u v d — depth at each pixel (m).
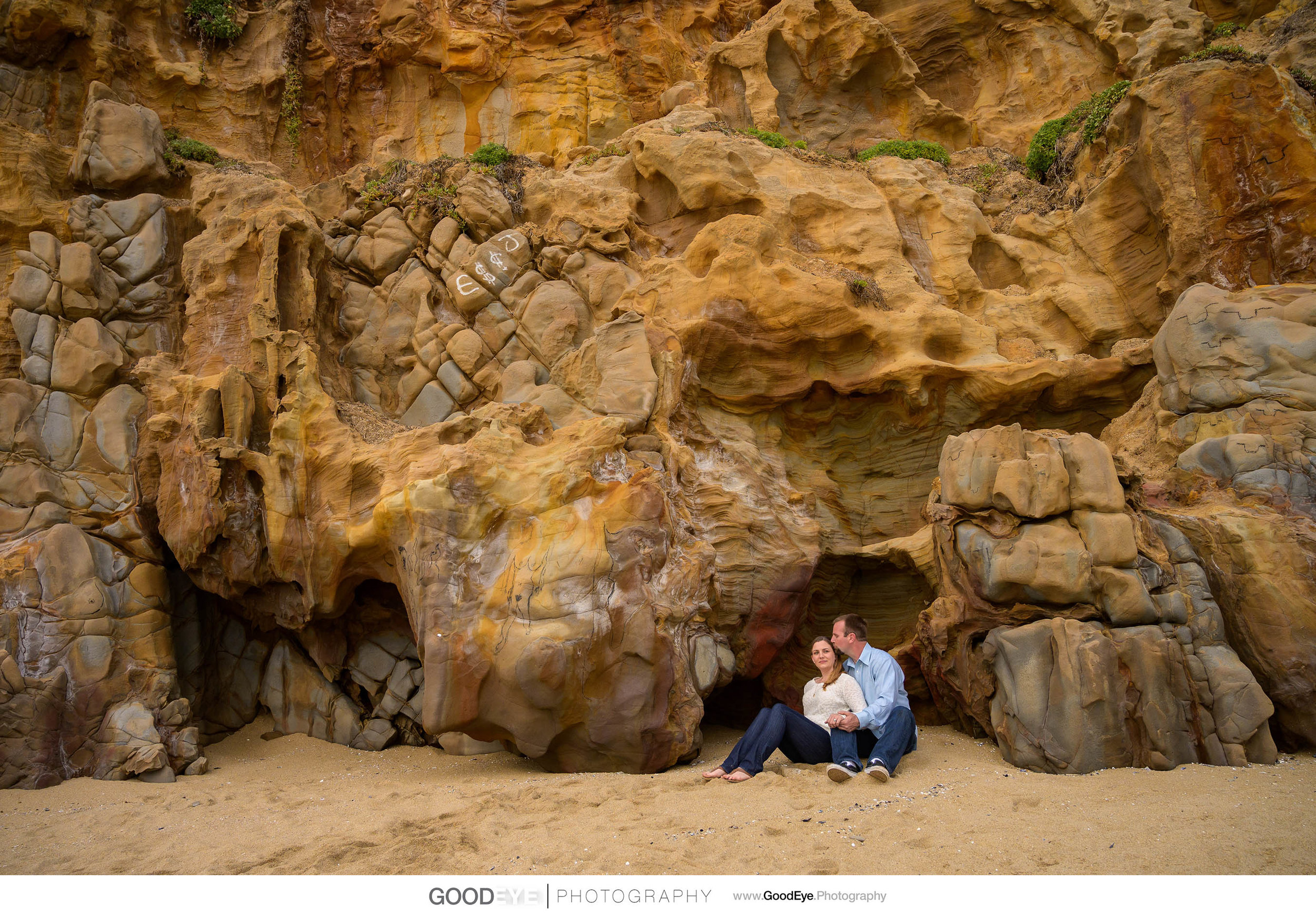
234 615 9.05
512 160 11.00
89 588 7.93
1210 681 6.16
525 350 9.56
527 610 6.77
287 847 4.91
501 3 13.95
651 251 10.20
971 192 11.10
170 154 10.41
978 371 9.17
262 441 8.39
